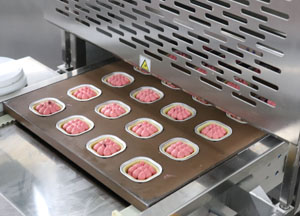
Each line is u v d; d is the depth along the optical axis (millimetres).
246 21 818
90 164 955
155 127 1066
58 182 964
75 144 1010
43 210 896
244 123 1080
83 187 955
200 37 924
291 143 820
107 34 1112
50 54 1659
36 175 979
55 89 1193
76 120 1076
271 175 1043
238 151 996
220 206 970
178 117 1099
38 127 1058
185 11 894
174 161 967
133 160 970
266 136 1029
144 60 1045
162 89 1205
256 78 869
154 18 961
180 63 962
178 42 940
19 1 1640
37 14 1622
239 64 924
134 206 886
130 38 1050
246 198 979
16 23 1678
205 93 944
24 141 1077
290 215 937
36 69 1317
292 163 866
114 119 1091
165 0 918
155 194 883
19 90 1185
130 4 998
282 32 753
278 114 819
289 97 787
